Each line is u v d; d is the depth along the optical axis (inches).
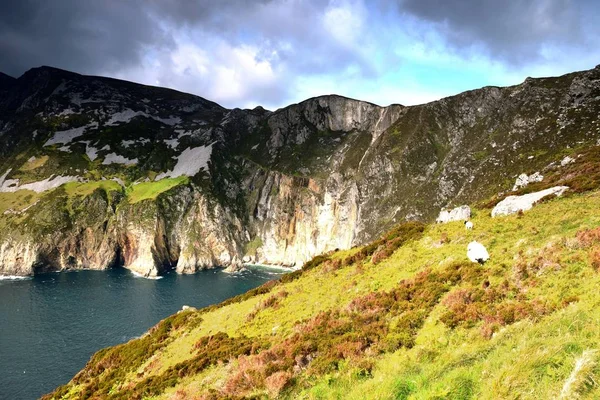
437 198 5516.7
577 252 830.5
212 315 1722.4
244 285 5383.9
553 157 4033.0
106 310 4126.5
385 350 764.6
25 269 6082.7
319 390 666.8
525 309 701.9
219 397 785.6
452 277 976.9
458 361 577.0
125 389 1196.5
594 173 1638.8
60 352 3134.8
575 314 567.2
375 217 6471.5
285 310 1301.7
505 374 447.8
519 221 1203.2
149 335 1822.1
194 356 1201.4
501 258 981.8
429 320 832.9
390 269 1252.5
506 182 4301.2
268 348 1029.2
